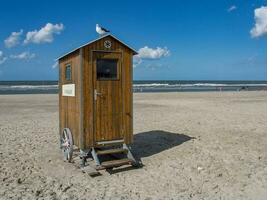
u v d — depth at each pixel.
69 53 9.04
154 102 28.36
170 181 7.61
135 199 6.57
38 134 13.12
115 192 6.94
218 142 11.54
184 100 30.81
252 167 8.63
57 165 8.94
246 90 59.19
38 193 6.82
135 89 59.94
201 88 68.75
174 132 13.55
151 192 6.94
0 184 7.35
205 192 6.94
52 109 22.25
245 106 24.50
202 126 14.97
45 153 10.20
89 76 8.49
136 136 12.84
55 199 6.52
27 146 11.08
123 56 8.90
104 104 8.71
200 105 25.34
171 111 21.06
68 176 8.02
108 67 8.77
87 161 9.21
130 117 9.05
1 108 22.80
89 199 6.55
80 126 8.45
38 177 7.91
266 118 17.53
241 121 16.44
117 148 9.20
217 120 16.83
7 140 11.92
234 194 6.84
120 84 8.91
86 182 7.58
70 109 9.36
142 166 8.79
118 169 8.52
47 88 58.91
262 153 10.02
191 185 7.35
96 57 8.55
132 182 7.57
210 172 8.23
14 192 6.88
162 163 9.05
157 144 11.38
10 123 15.84
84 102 8.45
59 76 10.48
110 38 8.68
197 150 10.42
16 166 8.75
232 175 8.02
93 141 8.59
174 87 72.50
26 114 19.44
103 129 8.71
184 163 9.02
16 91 48.66
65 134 9.55
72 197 6.64
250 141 11.70
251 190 7.07
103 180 7.72
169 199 6.56
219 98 33.84
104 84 8.70
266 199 6.60
